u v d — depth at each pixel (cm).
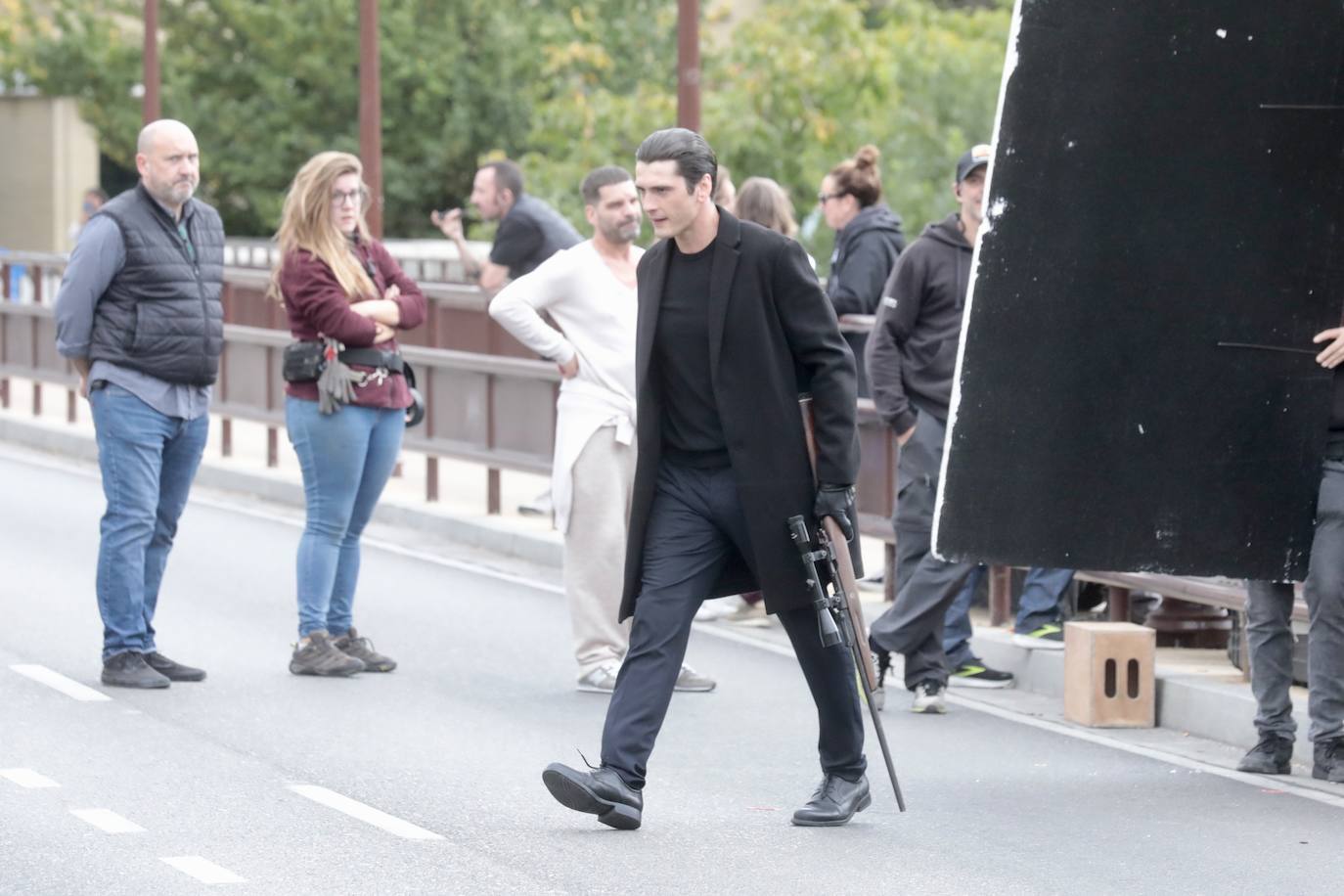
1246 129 1745
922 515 2064
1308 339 1788
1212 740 2000
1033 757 1914
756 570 1579
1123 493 1775
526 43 8788
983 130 6800
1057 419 1756
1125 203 1739
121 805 1655
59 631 2402
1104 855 1568
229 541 3130
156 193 2097
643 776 1589
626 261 2169
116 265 2081
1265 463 1797
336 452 2167
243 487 3669
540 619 2578
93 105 8944
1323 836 1631
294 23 8731
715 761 1864
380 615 2588
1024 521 1758
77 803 1658
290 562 2941
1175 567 1792
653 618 1586
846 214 2684
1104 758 1912
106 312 2092
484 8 8912
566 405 2158
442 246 7531
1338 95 1753
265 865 1492
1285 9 1727
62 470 3916
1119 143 1727
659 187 1537
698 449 1585
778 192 2666
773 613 1602
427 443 3369
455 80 8775
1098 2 1703
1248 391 1784
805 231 6272
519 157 8719
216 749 1859
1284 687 1850
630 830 1609
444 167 8812
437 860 1514
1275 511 1805
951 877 1496
